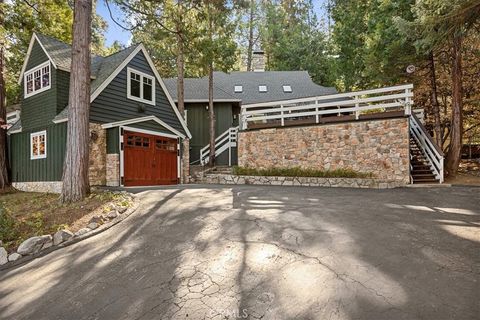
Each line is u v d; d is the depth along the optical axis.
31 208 6.77
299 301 2.66
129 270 3.62
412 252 3.53
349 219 4.96
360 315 2.41
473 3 6.93
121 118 11.40
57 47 11.38
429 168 10.41
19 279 3.73
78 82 6.98
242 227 4.77
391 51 11.80
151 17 10.02
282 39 29.95
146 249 4.21
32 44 11.48
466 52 12.13
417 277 2.95
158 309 2.73
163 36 10.76
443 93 13.86
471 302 2.49
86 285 3.36
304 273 3.15
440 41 8.55
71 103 6.97
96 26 18.33
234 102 17.94
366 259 3.39
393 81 13.34
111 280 3.42
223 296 2.84
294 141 11.81
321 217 5.13
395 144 9.91
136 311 2.75
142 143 11.68
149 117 11.89
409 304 2.51
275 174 11.17
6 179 11.72
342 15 20.70
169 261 3.74
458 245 3.71
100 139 10.41
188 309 2.68
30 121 11.47
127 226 5.30
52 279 3.61
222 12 13.24
